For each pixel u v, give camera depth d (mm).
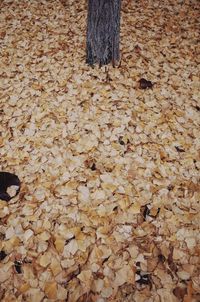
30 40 4953
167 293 2334
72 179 3096
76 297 2334
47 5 5824
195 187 3025
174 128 3562
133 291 2352
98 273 2447
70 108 3793
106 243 2621
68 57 4512
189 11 5590
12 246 2609
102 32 3930
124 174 3127
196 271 2455
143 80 4086
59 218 2795
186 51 4625
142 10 5543
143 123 3600
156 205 2873
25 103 3898
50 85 4109
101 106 3783
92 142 3424
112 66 4270
